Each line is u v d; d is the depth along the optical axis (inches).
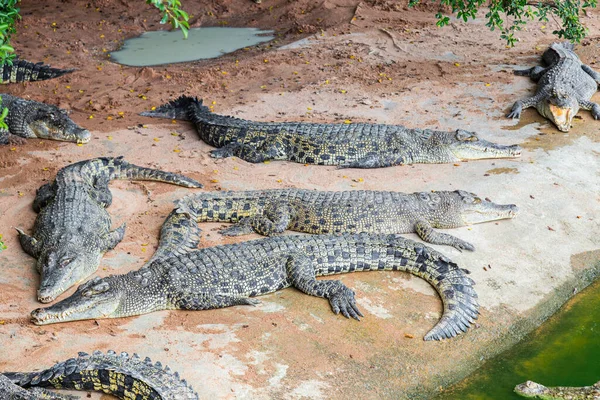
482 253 268.1
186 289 248.1
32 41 384.5
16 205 280.4
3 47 218.7
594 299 261.7
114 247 265.3
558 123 321.1
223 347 238.1
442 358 241.6
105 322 243.8
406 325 247.0
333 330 244.1
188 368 232.5
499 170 299.7
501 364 244.2
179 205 270.7
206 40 398.6
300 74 359.6
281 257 256.2
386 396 232.8
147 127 320.5
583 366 244.1
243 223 273.0
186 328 243.1
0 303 246.8
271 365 234.7
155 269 250.4
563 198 288.0
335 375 234.2
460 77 357.4
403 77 357.4
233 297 249.4
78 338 238.8
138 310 245.8
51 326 241.3
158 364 227.5
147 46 389.7
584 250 272.5
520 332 251.1
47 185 281.9
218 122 310.7
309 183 292.8
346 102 338.6
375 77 357.7
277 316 247.0
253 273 252.8
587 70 358.9
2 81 345.4
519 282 261.4
